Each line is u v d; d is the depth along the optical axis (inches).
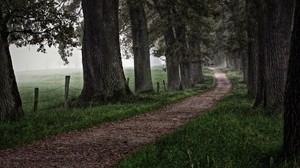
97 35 819.4
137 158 302.2
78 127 494.3
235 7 1238.9
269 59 573.6
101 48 820.6
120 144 391.9
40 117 589.3
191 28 1451.8
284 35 563.8
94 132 470.3
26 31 598.9
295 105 262.8
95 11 818.2
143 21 1143.0
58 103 926.4
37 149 372.5
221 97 1047.6
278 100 562.9
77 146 384.5
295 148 261.6
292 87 265.6
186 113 665.6
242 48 1010.1
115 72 828.6
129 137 432.8
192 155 299.3
